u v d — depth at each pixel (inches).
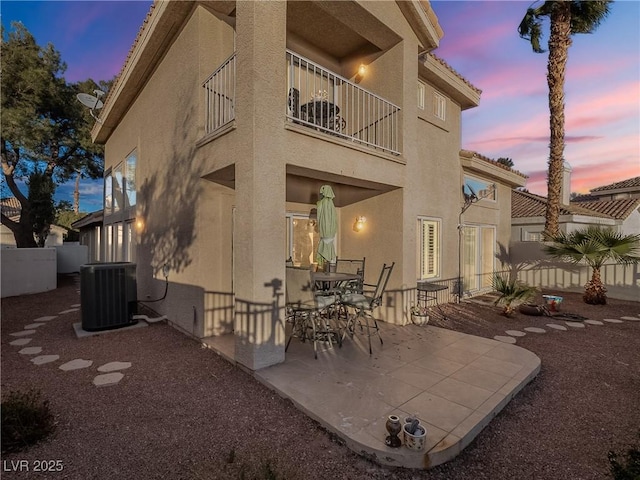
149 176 336.5
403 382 167.6
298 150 202.2
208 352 218.7
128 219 413.1
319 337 241.6
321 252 252.2
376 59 302.7
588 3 439.5
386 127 292.7
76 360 205.2
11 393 137.3
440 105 387.5
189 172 248.1
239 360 191.3
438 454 113.0
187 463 112.3
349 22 258.2
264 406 149.9
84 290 264.5
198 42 234.1
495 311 359.6
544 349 237.8
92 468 109.9
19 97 685.9
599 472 111.7
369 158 251.0
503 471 112.1
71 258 796.6
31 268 490.3
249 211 181.9
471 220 443.5
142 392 162.9
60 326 288.8
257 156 179.9
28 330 275.7
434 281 373.1
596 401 161.5
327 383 165.8
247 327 184.4
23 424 122.1
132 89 357.1
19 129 663.1
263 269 183.2
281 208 191.5
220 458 114.6
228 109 240.4
